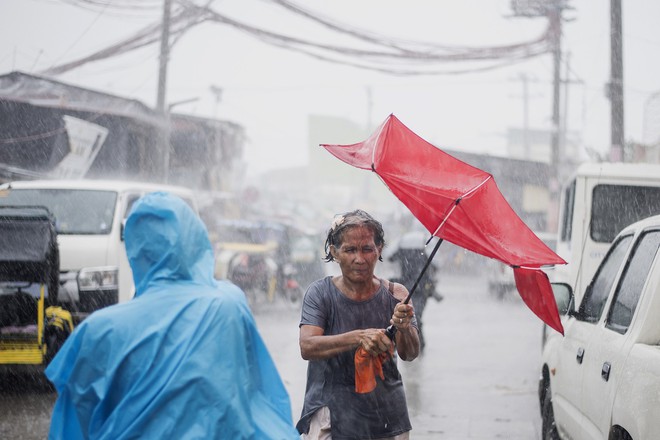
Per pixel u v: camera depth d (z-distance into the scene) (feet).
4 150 75.72
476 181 12.40
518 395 30.19
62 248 33.55
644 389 12.98
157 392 9.32
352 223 13.30
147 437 9.24
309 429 13.44
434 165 12.41
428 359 38.45
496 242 12.06
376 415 13.16
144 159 86.53
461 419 26.37
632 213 33.32
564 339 19.66
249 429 9.56
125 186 37.55
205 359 9.43
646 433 12.60
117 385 9.46
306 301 13.55
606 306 16.97
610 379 14.82
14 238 29.94
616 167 33.68
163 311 9.64
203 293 9.83
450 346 42.83
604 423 14.90
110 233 34.45
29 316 30.12
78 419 9.52
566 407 18.53
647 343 14.10
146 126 84.12
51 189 36.73
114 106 80.12
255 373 10.13
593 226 33.32
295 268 63.77
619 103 59.16
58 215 35.37
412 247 39.88
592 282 19.51
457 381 32.89
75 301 33.22
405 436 13.39
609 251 19.38
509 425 25.64
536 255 12.13
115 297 33.65
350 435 13.12
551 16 63.46
